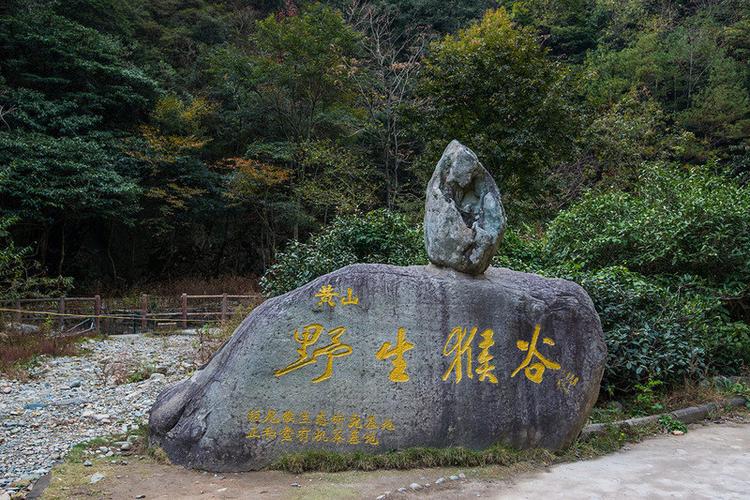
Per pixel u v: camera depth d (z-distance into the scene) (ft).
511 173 41.29
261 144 59.47
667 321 21.85
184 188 56.44
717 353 23.98
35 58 51.83
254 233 68.03
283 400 14.06
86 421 19.84
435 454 14.12
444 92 41.57
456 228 14.90
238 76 59.93
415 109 43.75
